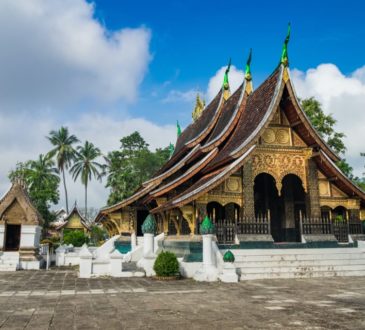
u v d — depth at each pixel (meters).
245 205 15.95
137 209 25.92
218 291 10.88
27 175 50.38
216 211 20.08
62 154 54.19
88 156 56.66
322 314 7.52
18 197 21.83
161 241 19.52
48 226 48.41
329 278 14.11
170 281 13.41
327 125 29.47
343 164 29.84
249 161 16.45
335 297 9.70
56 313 7.74
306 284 12.38
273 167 16.97
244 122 18.83
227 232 15.30
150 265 15.44
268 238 15.54
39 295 10.34
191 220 15.56
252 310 7.96
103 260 15.37
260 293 10.45
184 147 22.17
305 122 16.86
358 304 8.65
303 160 17.50
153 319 7.12
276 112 17.52
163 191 17.91
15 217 21.53
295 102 16.86
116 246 24.86
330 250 15.66
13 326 6.62
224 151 18.31
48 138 55.31
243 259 14.59
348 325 6.60
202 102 29.47
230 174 15.44
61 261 23.78
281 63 17.12
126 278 14.59
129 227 25.50
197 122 28.34
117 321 6.96
